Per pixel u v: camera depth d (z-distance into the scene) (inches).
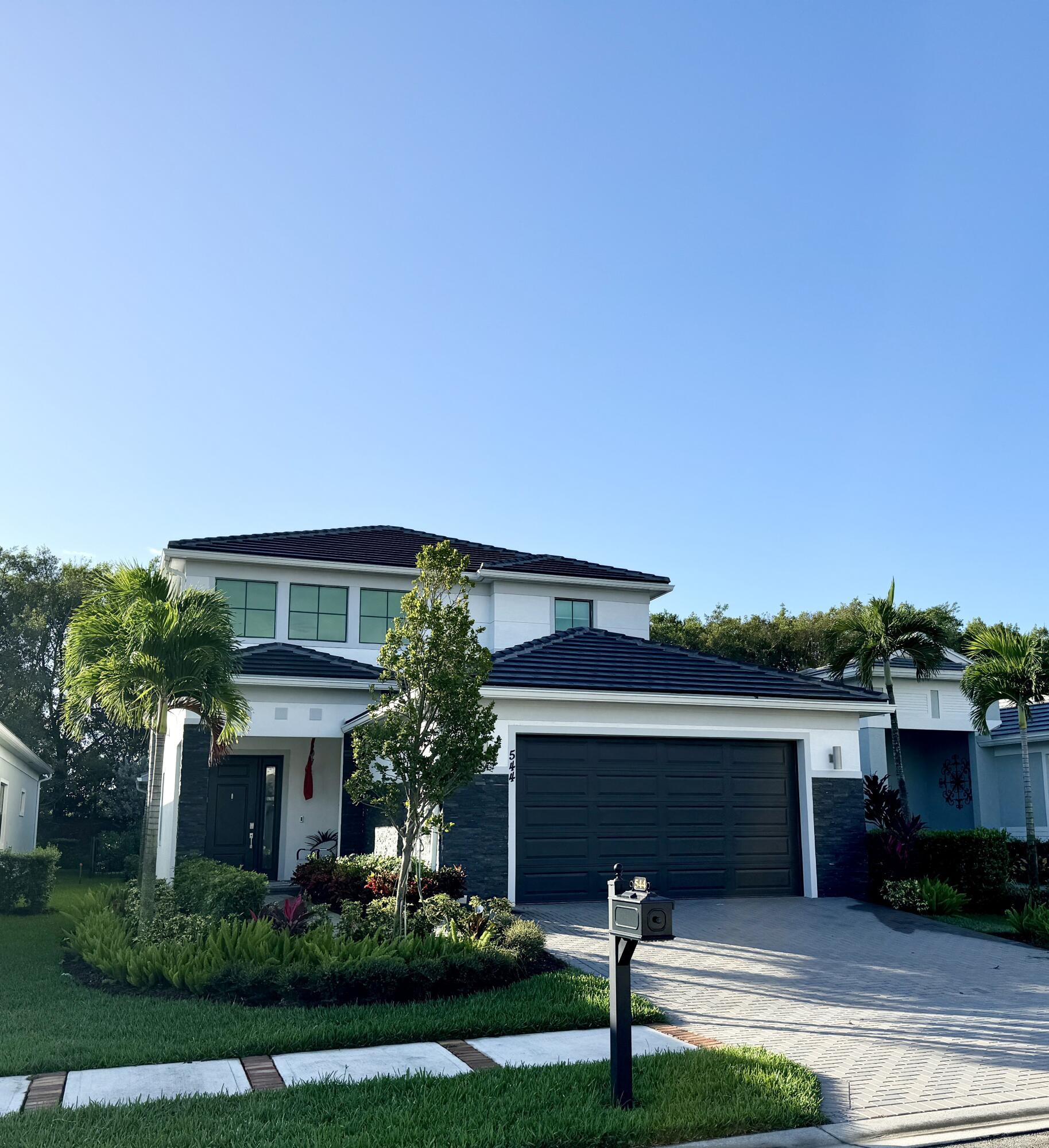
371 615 983.0
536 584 1033.5
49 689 1409.9
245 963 386.9
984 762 991.6
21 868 714.2
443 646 446.9
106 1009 357.7
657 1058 300.5
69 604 1439.5
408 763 442.0
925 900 628.7
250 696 798.5
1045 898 657.6
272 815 885.8
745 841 659.4
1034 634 722.2
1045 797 929.5
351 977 366.9
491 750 451.5
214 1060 299.6
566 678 640.4
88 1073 284.7
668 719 650.2
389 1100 256.4
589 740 634.8
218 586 939.3
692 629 1792.6
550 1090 266.5
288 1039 312.3
